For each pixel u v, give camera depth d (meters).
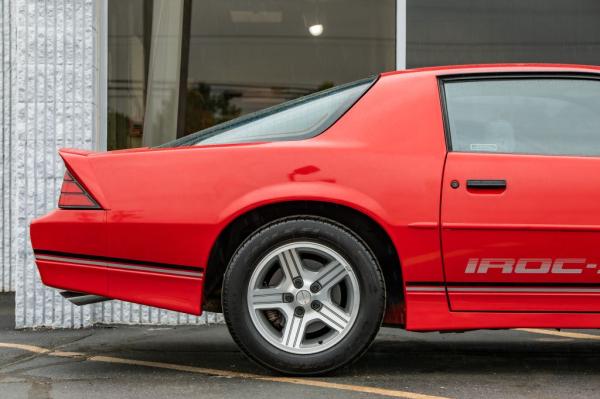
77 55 6.07
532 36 7.17
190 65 6.95
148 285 4.13
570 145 4.21
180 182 4.13
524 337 5.59
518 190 4.07
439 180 4.09
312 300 4.09
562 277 4.05
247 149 4.16
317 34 7.06
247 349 4.07
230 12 7.01
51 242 4.16
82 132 6.07
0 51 7.61
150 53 6.82
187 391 3.86
